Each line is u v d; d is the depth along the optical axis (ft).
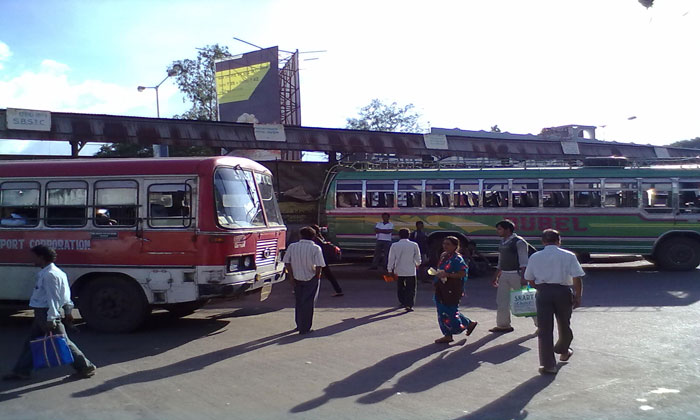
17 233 31.40
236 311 36.29
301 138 68.44
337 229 54.95
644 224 49.70
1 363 24.67
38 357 21.03
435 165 56.65
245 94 106.42
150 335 29.68
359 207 54.44
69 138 55.57
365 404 18.76
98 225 30.45
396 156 82.89
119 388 20.88
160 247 29.60
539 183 51.37
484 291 42.29
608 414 17.58
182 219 29.50
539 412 17.81
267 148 66.28
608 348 25.17
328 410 18.25
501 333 28.60
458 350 25.45
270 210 35.60
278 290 45.27
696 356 23.81
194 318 34.14
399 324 31.12
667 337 26.94
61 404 19.24
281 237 36.14
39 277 21.56
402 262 34.86
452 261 26.68
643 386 20.18
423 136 76.18
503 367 22.77
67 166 31.22
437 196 52.90
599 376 21.34
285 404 18.88
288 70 110.11
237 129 65.10
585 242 50.62
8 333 30.91
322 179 73.51
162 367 23.57
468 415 17.63
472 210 52.16
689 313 32.17
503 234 28.94
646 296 37.70
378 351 25.50
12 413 18.43
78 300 30.60
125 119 59.00
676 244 49.49
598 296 37.91
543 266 21.93
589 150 87.97
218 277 29.12
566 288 21.84
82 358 22.09
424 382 21.01
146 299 29.89
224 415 17.95
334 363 23.68
